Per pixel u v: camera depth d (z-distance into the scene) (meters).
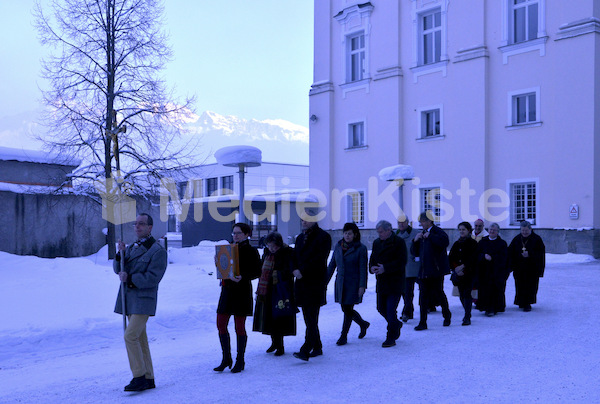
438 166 31.17
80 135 23.92
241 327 7.73
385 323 11.45
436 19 31.98
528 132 27.94
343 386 6.79
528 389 6.45
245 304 7.68
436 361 7.97
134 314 6.75
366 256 9.14
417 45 32.31
